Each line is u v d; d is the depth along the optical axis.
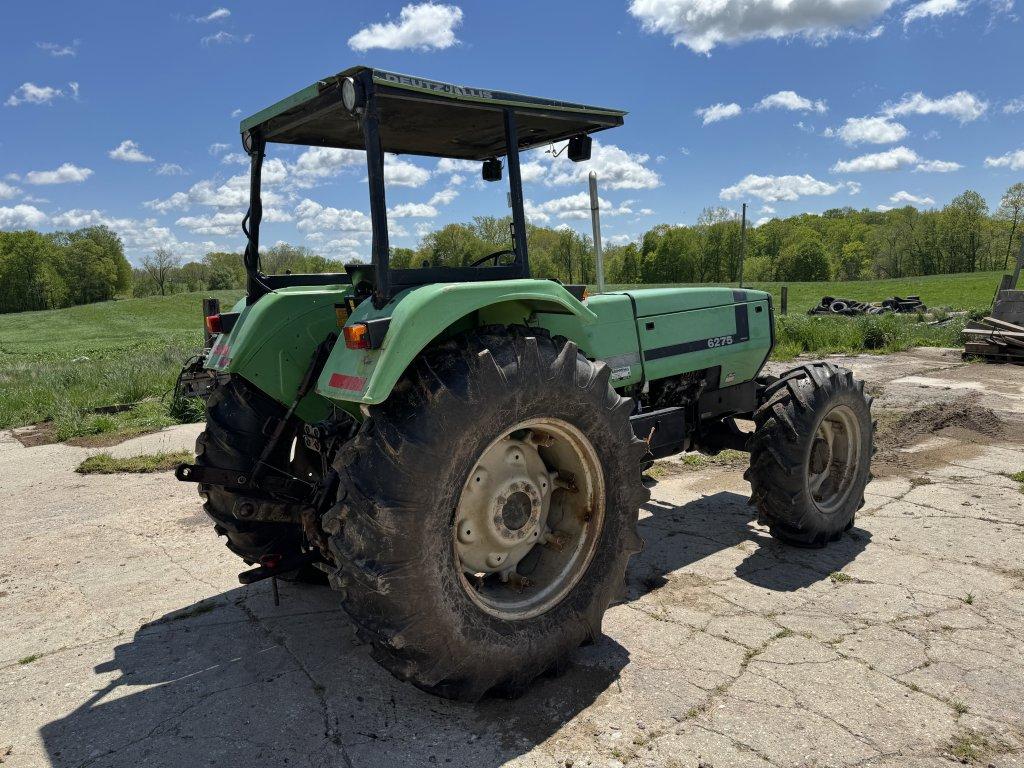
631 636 3.18
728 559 4.06
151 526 4.89
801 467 3.95
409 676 2.44
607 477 2.97
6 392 10.46
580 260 34.72
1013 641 3.08
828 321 15.20
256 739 2.53
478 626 2.54
